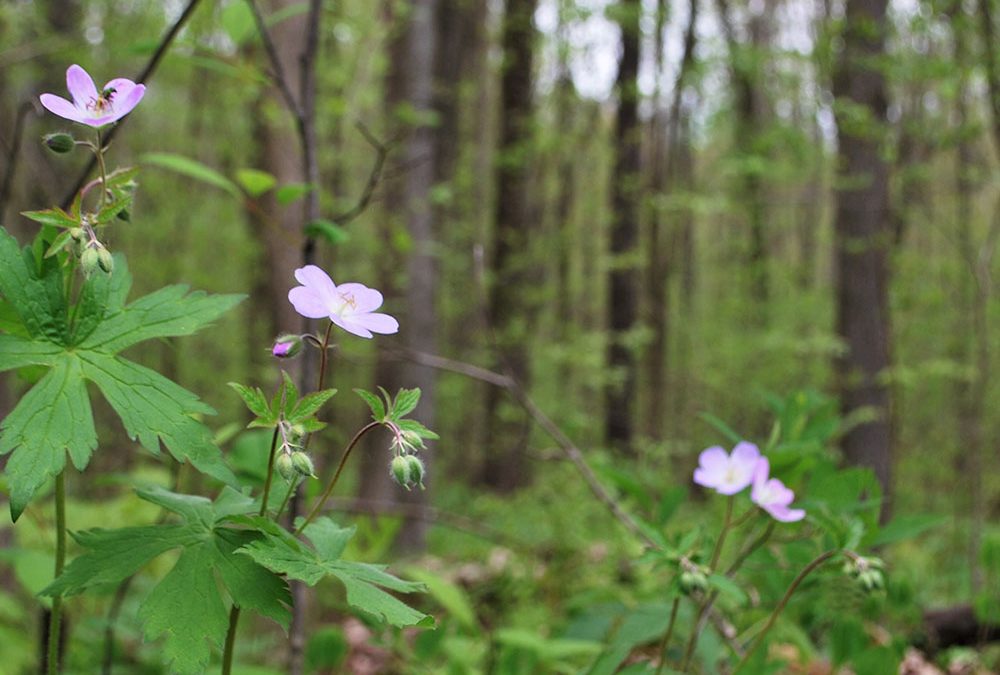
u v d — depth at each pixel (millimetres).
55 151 1399
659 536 1926
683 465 11336
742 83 13508
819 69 9469
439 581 2924
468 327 15156
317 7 2627
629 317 15352
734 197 14625
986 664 3793
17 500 1226
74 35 7977
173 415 1341
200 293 1467
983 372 7613
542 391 14328
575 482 4742
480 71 17984
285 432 1314
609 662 2113
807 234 18750
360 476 9281
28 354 1331
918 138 9062
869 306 9516
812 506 2064
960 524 9430
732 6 15906
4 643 3037
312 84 2637
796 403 2416
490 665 2922
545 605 3811
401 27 8430
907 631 3871
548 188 18141
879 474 9219
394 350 3250
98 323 1396
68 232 1299
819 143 11242
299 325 3656
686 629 2508
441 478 16328
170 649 1254
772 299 15898
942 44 8297
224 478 1321
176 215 14039
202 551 1348
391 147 2664
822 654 3279
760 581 2568
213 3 4480
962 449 11938
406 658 2973
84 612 3371
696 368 16875
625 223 15344
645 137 15742
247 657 3383
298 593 2283
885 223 9617
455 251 14055
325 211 6211
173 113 13250
